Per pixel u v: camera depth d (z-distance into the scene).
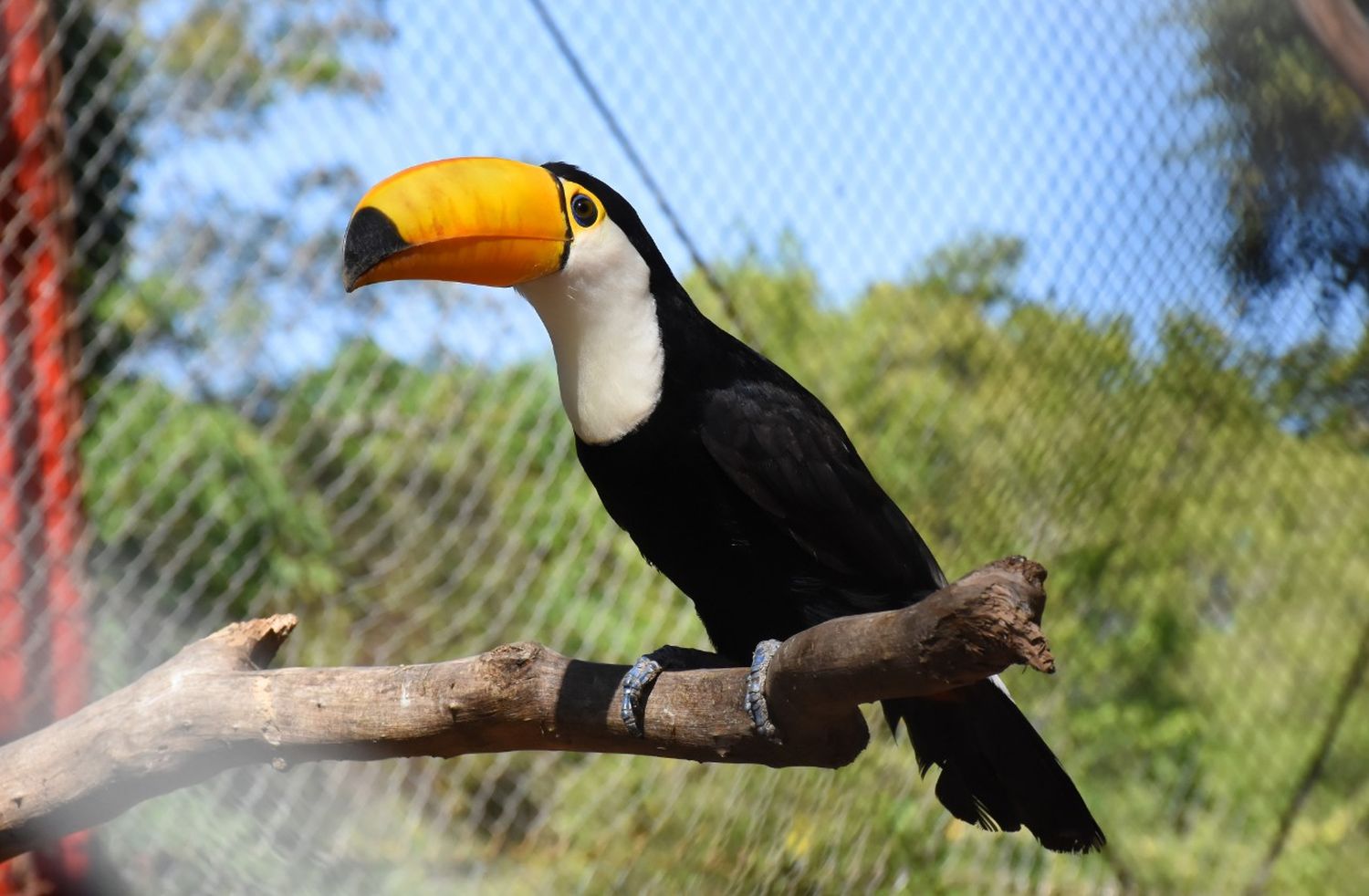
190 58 6.31
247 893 5.41
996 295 6.57
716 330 3.75
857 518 3.64
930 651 2.37
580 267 3.46
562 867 5.63
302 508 6.35
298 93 6.23
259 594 6.39
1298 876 7.29
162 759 3.02
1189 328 6.15
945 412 6.29
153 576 6.31
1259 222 5.92
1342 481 7.44
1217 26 5.61
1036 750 3.35
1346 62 3.27
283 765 3.09
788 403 3.65
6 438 5.26
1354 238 5.87
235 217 6.43
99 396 6.12
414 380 6.42
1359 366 6.70
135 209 6.38
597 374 3.51
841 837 5.34
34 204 5.42
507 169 3.52
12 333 5.33
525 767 5.92
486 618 6.09
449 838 5.83
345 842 5.62
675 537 3.67
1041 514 5.87
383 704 3.05
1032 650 2.22
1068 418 5.98
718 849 5.33
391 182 3.50
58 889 5.15
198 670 3.08
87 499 5.95
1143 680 6.82
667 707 3.04
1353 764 7.68
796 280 6.71
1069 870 6.35
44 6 5.50
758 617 3.75
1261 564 7.26
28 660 5.21
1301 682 7.62
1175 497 6.44
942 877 5.77
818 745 2.92
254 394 6.36
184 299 6.39
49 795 2.99
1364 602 7.64
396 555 6.15
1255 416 6.79
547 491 6.18
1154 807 6.90
